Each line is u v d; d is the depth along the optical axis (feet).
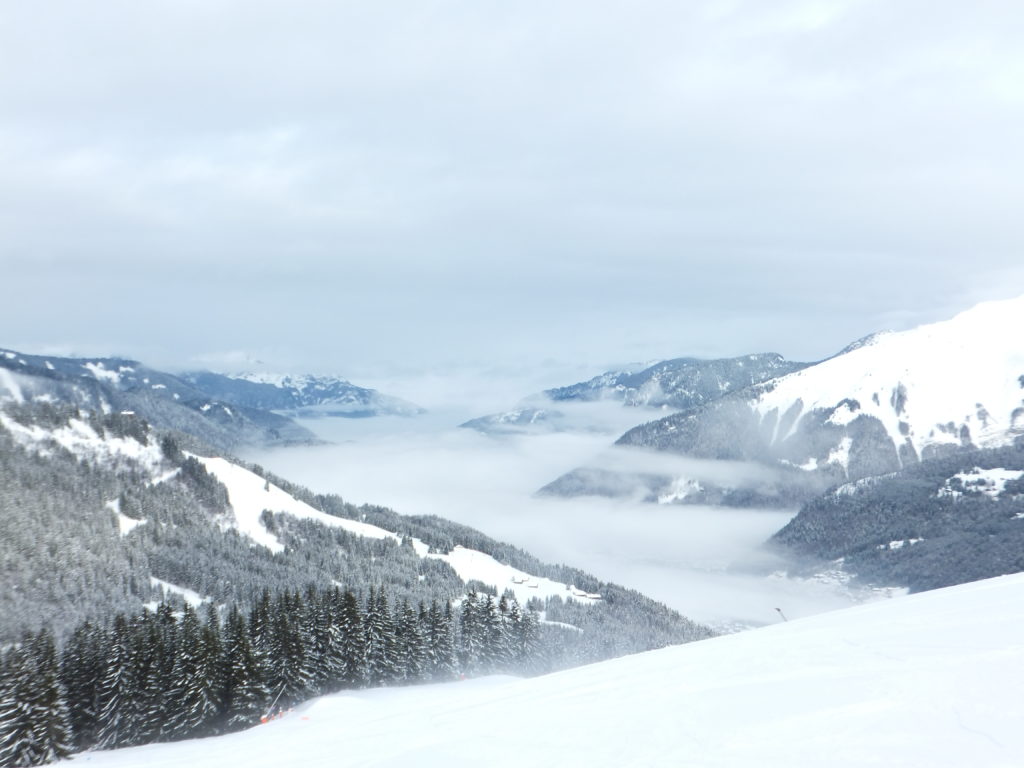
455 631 355.15
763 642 71.26
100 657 251.19
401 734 62.59
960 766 29.86
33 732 194.39
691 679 58.59
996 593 72.64
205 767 69.77
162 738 232.53
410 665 310.24
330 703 172.55
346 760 55.11
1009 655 46.14
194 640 245.45
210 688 236.43
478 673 350.02
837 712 40.29
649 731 44.16
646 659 80.28
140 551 580.30
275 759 64.54
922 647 52.90
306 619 293.02
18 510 555.28
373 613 307.17
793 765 33.27
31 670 209.15
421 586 636.48
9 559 482.69
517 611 383.86
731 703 46.98
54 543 523.70
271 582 577.02
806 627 77.00
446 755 48.70
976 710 36.52
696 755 37.50
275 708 255.29
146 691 238.07
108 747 235.20
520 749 46.55
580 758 41.57
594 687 65.87
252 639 274.57
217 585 558.15
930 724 35.68
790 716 41.29
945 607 69.56
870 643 58.13
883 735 35.24
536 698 66.74
